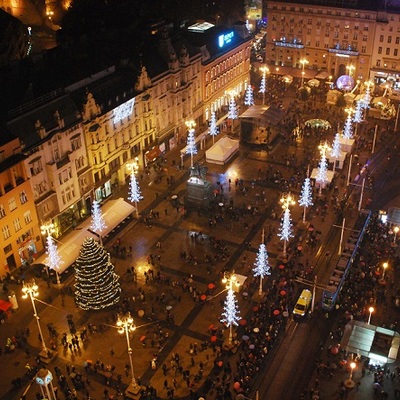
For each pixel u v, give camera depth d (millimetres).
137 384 67438
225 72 140500
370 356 67250
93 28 144000
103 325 76750
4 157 80250
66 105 92562
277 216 99250
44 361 70938
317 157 118062
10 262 86125
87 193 98875
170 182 110000
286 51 159750
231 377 68312
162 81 115500
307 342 73812
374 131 128500
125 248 91688
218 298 81250
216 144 117750
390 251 88438
